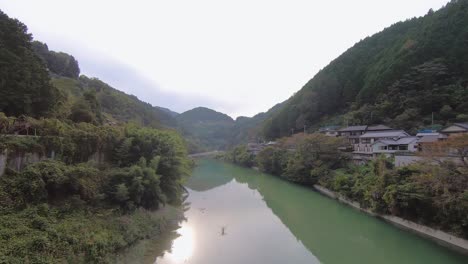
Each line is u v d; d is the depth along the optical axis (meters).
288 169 42.19
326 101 69.75
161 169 24.14
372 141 38.66
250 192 36.31
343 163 35.91
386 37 74.31
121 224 16.56
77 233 13.38
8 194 12.81
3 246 10.32
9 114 18.62
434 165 19.30
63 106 25.39
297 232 20.97
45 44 60.19
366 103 54.03
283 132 76.94
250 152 70.88
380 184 22.66
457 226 16.80
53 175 14.77
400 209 21.28
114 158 22.47
